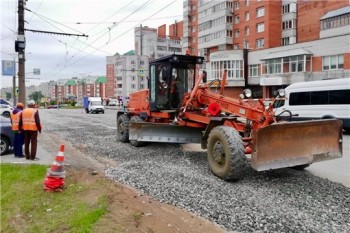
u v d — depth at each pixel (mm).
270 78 40625
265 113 7230
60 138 14812
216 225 4828
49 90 133375
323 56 36406
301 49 38156
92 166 8688
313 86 18000
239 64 47438
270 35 50938
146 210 5371
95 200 5738
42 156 10016
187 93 9984
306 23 49188
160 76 10820
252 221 4859
